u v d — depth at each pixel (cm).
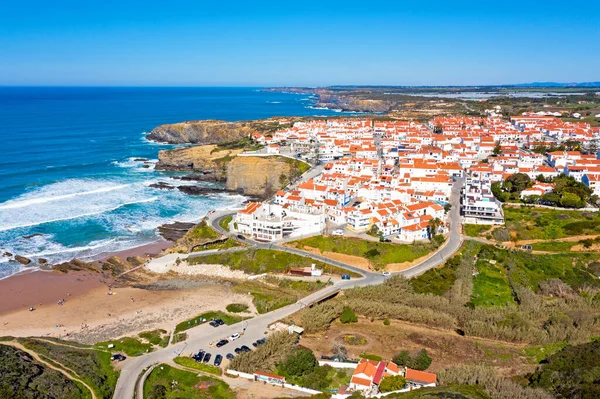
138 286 11969
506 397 6844
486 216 13850
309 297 10744
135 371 8119
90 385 7544
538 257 12006
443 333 9338
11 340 9050
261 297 11100
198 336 9338
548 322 9462
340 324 9712
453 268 11694
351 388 7362
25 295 11312
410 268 11819
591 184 15988
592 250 12162
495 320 9350
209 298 11238
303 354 8031
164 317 10312
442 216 14238
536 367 8044
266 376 7719
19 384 7088
